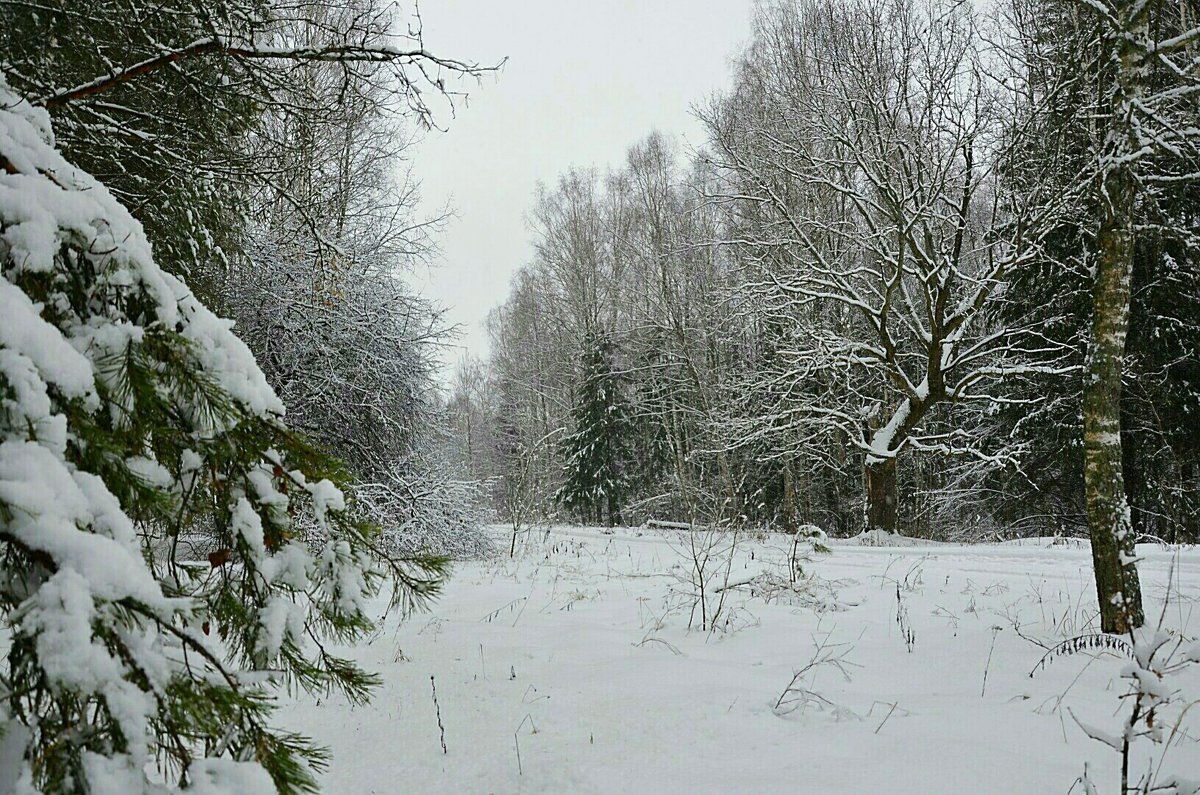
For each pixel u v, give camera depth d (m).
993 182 18.44
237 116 5.31
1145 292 16.89
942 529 27.09
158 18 4.51
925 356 19.38
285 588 2.27
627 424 37.25
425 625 7.10
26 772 1.39
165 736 1.61
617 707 4.53
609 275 39.12
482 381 61.38
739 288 20.77
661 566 11.95
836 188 18.75
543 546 16.86
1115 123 6.90
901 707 4.68
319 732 4.23
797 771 3.55
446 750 3.88
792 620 7.55
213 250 5.72
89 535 1.57
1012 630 6.91
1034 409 20.03
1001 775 3.50
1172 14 11.55
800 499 28.19
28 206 1.95
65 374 1.77
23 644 1.51
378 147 13.55
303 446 2.49
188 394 2.10
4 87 2.42
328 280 10.44
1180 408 16.86
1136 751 3.89
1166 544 13.55
